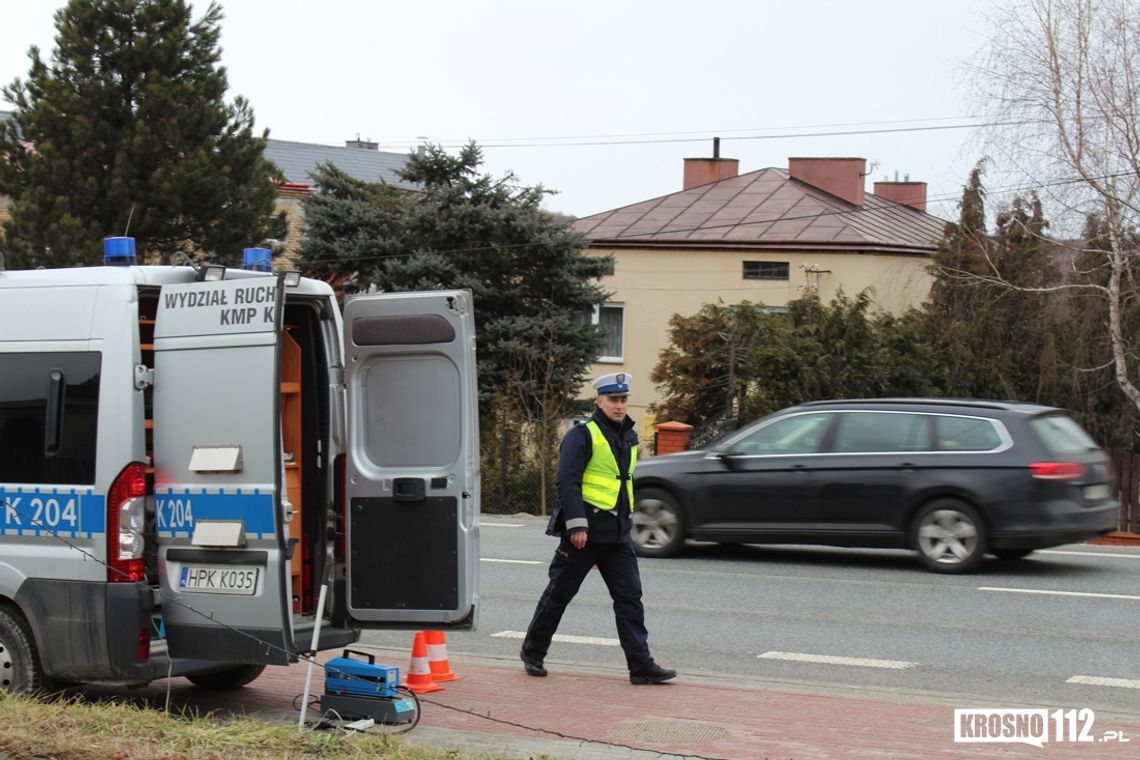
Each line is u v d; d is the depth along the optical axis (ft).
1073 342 174.40
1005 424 83.51
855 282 206.69
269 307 41.47
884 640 64.03
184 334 43.16
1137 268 168.14
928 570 84.69
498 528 119.34
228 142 160.97
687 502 91.71
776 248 209.67
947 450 84.33
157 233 155.22
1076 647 62.13
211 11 163.84
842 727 46.14
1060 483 81.46
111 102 155.84
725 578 83.30
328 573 48.03
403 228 171.83
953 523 83.82
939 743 43.86
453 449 47.88
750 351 161.27
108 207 153.48
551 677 55.11
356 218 171.83
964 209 182.39
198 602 42.60
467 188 172.04
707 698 50.93
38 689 44.93
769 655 60.90
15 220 150.10
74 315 44.78
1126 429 171.63
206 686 52.60
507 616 71.97
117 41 157.69
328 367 48.60
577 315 177.17
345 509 48.78
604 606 74.28
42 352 45.14
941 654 60.85
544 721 46.91
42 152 152.66
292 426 48.78
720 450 91.56
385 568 48.26
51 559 44.24
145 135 152.25
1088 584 80.18
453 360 47.91
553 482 143.64
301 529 48.60
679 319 167.53
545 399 150.92
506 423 147.95
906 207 254.47
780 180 238.68
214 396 42.39
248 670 51.90
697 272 214.07
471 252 169.37
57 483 44.32
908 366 171.32
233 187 158.92
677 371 165.27
